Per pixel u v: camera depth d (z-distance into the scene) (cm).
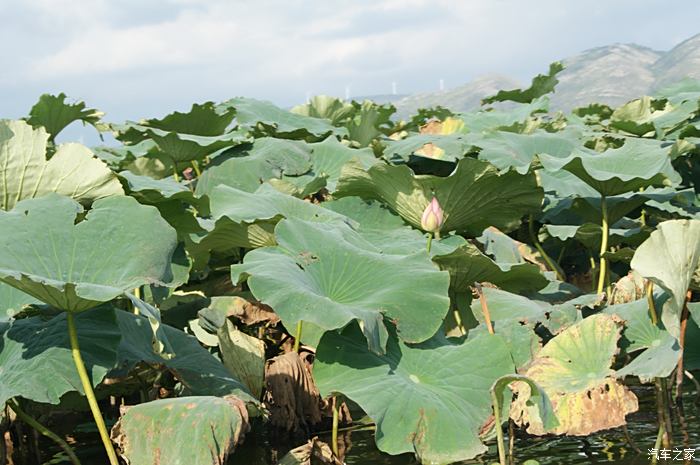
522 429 516
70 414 582
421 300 490
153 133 797
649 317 527
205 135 942
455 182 622
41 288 374
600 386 484
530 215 799
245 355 543
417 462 472
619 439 491
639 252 448
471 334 534
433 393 469
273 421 547
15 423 511
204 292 687
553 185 718
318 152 842
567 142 800
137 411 423
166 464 408
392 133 1366
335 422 505
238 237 609
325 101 1171
